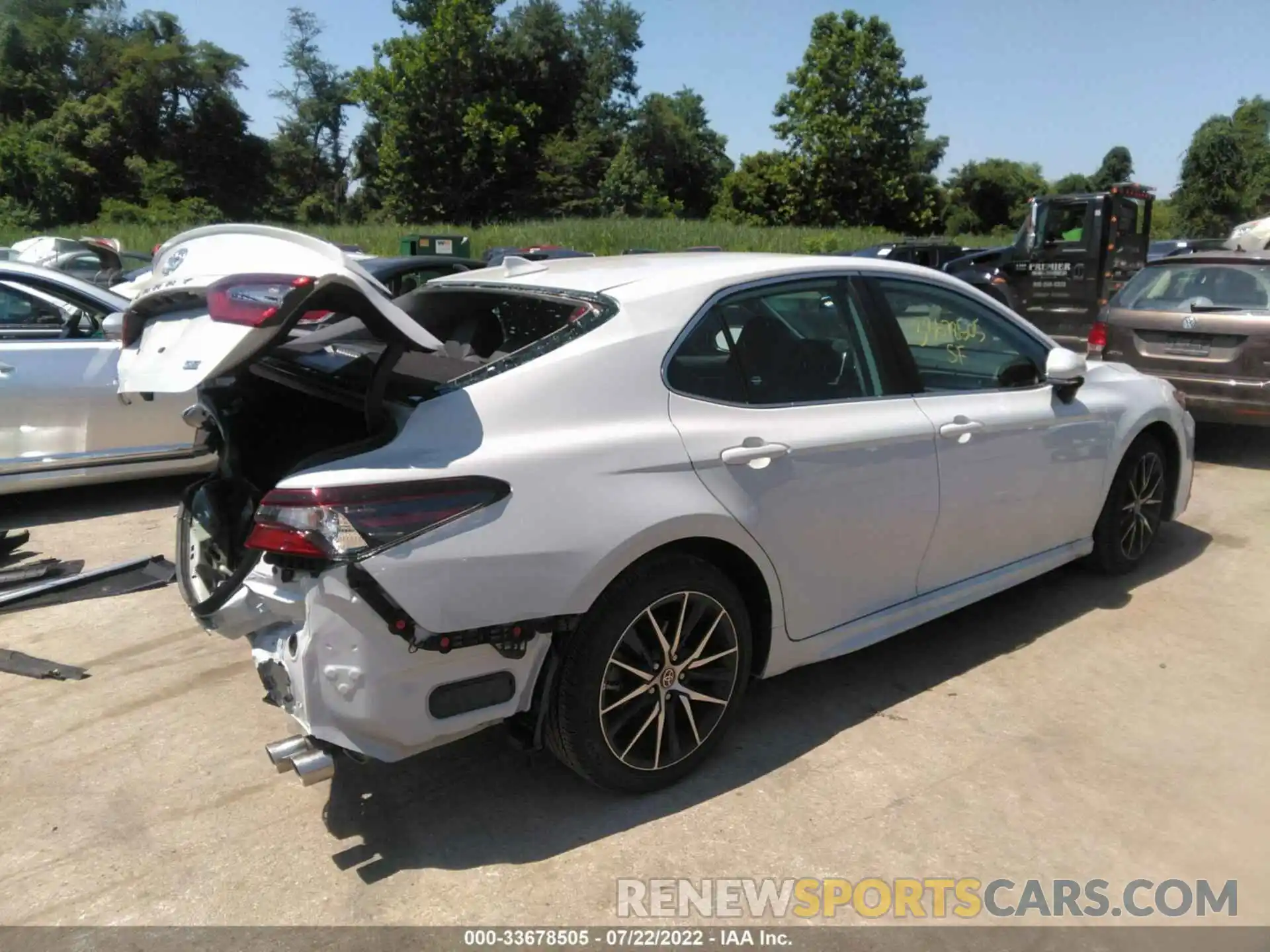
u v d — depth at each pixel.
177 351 2.62
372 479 2.52
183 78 65.69
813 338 3.52
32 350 5.73
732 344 3.26
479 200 63.62
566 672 2.84
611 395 2.92
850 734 3.51
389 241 37.81
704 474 3.01
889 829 2.96
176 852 2.87
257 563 2.77
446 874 2.76
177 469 6.31
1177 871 2.79
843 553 3.45
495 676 2.71
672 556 2.99
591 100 68.62
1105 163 82.00
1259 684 3.89
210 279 2.67
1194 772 3.26
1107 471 4.61
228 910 2.62
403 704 2.58
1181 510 5.26
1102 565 4.94
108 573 5.01
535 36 66.06
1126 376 4.92
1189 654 4.16
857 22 58.00
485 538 2.59
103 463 6.01
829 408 3.42
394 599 2.49
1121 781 3.21
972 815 3.03
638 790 3.09
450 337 3.45
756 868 2.79
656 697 3.04
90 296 6.12
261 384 3.35
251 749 3.43
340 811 3.06
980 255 14.84
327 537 2.46
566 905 2.64
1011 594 4.84
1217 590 4.87
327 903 2.65
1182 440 5.10
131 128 64.94
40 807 3.09
